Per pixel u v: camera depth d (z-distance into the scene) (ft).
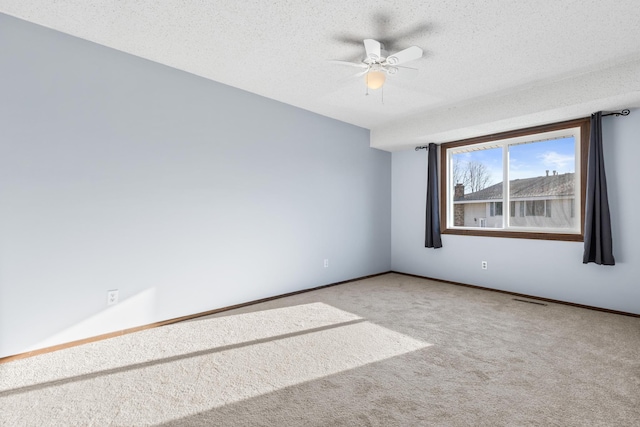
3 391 6.06
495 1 6.51
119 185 8.76
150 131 9.30
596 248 10.62
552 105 10.53
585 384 6.26
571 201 11.94
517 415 5.33
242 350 7.82
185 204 10.02
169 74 9.68
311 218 13.79
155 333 8.83
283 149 12.73
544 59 8.97
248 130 11.60
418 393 6.00
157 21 7.36
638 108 10.29
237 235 11.32
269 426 5.11
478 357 7.43
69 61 7.97
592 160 10.78
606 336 8.64
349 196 15.44
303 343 8.23
